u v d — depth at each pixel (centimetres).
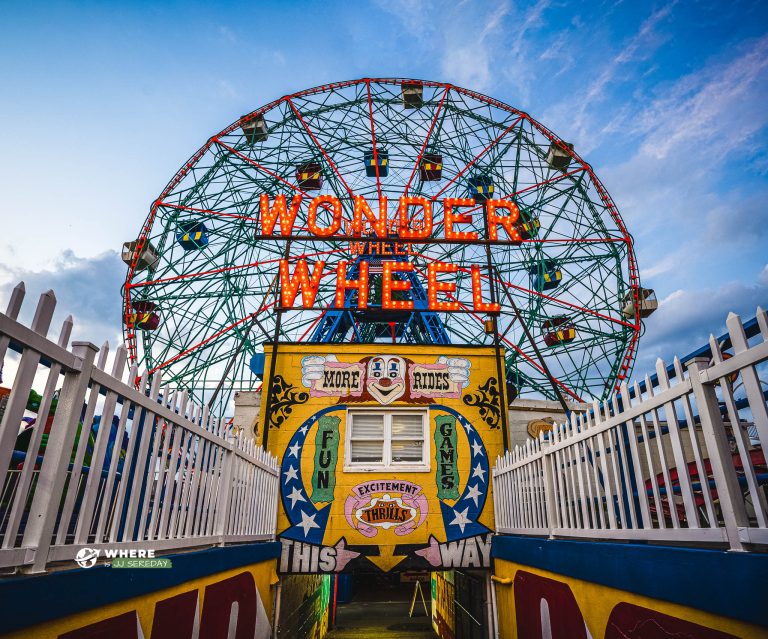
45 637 309
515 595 865
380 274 2405
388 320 2392
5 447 280
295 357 1246
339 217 1454
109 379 389
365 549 1079
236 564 710
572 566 608
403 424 1204
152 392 468
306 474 1140
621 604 493
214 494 661
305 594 1373
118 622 392
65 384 348
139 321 3016
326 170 3384
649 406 464
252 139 3456
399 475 1144
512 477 955
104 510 386
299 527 1093
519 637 835
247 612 785
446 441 1176
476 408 1209
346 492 1125
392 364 1241
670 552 410
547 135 3316
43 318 317
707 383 386
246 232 3362
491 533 1097
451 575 1492
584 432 611
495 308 1338
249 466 830
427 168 3394
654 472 459
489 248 1434
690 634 385
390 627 2041
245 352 3052
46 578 307
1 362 275
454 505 1120
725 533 357
